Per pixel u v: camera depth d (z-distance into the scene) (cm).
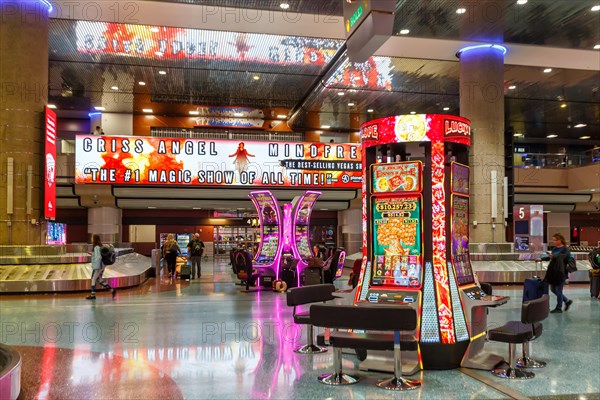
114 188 1895
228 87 1892
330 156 1995
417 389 432
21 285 1134
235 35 1356
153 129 2367
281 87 1905
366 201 561
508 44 1441
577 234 3066
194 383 450
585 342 626
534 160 2438
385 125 549
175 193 1936
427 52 1488
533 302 460
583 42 1417
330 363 519
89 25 1304
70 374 479
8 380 371
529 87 1872
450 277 519
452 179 533
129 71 1684
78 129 2397
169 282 1470
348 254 2350
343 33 1334
